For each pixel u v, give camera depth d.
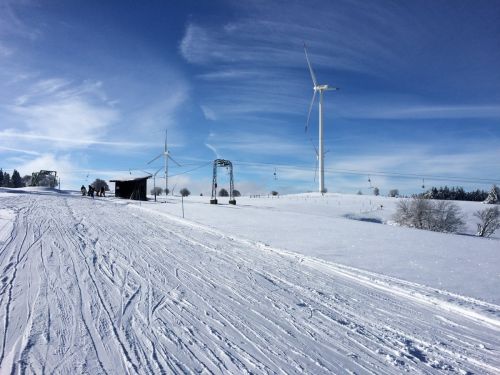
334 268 12.32
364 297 9.44
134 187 56.09
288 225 25.02
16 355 5.54
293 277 11.20
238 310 8.05
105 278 9.91
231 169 52.78
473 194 115.25
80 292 8.58
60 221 20.83
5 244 13.58
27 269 10.32
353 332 7.17
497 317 7.95
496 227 52.44
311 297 9.27
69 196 47.91
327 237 19.66
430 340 6.95
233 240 17.83
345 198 82.38
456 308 8.57
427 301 9.19
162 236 17.98
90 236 16.64
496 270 12.95
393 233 23.05
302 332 7.05
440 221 52.06
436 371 5.78
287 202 69.69
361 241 18.61
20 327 6.52
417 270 12.48
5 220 19.55
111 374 5.16
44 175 73.88
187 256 13.52
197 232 20.03
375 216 60.97
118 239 16.34
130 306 7.88
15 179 121.25
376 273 11.70
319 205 67.19
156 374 5.23
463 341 6.96
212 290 9.45
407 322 7.82
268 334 6.87
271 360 5.86
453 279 11.41
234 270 11.73
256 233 20.27
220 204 49.19
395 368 5.81
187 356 5.82
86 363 5.42
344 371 5.64
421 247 17.56
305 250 15.41
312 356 6.08
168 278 10.35
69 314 7.22
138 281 9.86
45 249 13.12
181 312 7.73
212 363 5.65
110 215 26.08
